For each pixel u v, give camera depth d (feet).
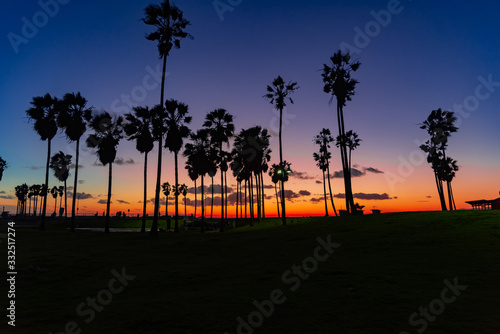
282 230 90.12
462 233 50.24
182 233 116.16
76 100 110.01
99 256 46.19
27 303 22.63
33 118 109.50
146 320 18.62
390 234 56.08
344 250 45.01
